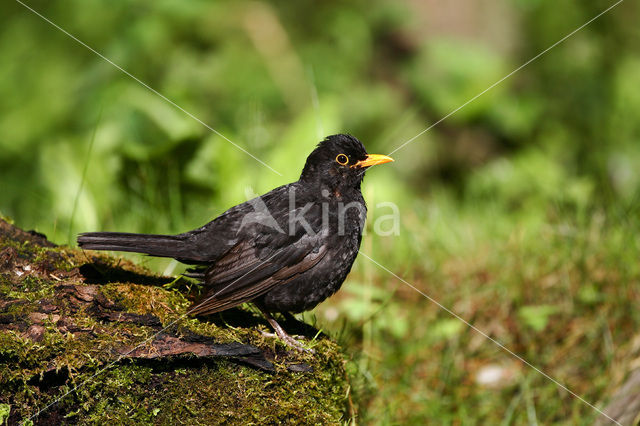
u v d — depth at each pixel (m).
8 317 6.02
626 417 7.83
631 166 15.61
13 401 5.84
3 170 15.70
